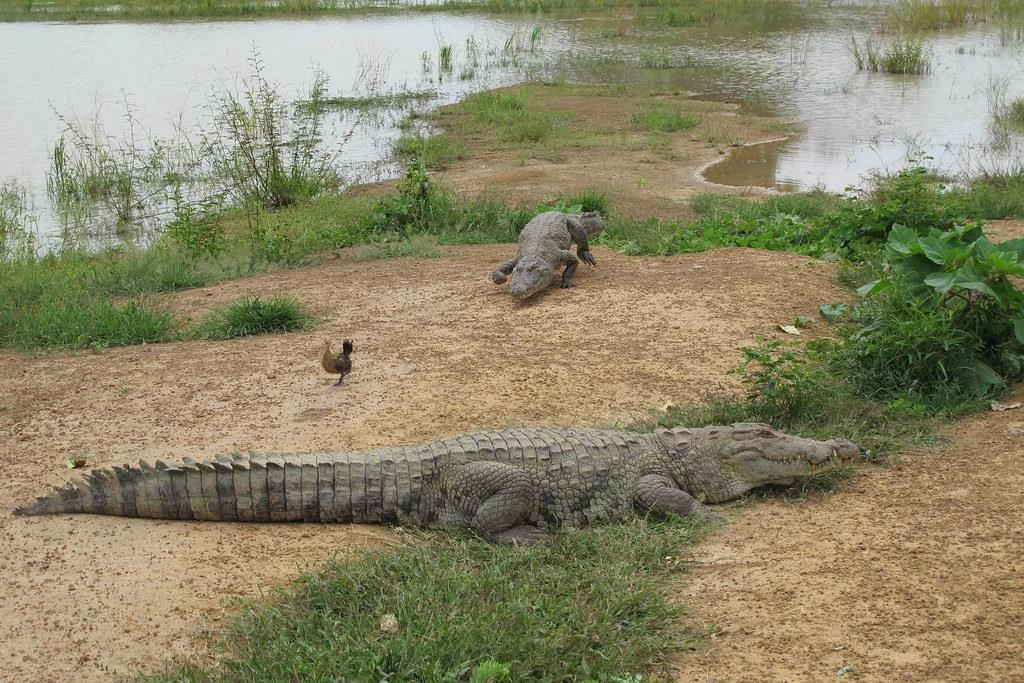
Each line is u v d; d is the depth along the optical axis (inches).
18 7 1583.4
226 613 192.4
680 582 195.0
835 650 167.5
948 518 207.0
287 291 426.9
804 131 807.7
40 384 325.4
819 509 220.4
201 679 169.3
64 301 414.9
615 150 768.3
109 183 705.0
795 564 196.2
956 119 824.3
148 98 958.4
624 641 172.2
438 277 429.4
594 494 225.0
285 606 187.9
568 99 967.6
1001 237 433.4
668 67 1116.5
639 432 257.0
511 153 772.6
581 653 169.8
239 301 416.2
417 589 187.3
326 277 448.8
